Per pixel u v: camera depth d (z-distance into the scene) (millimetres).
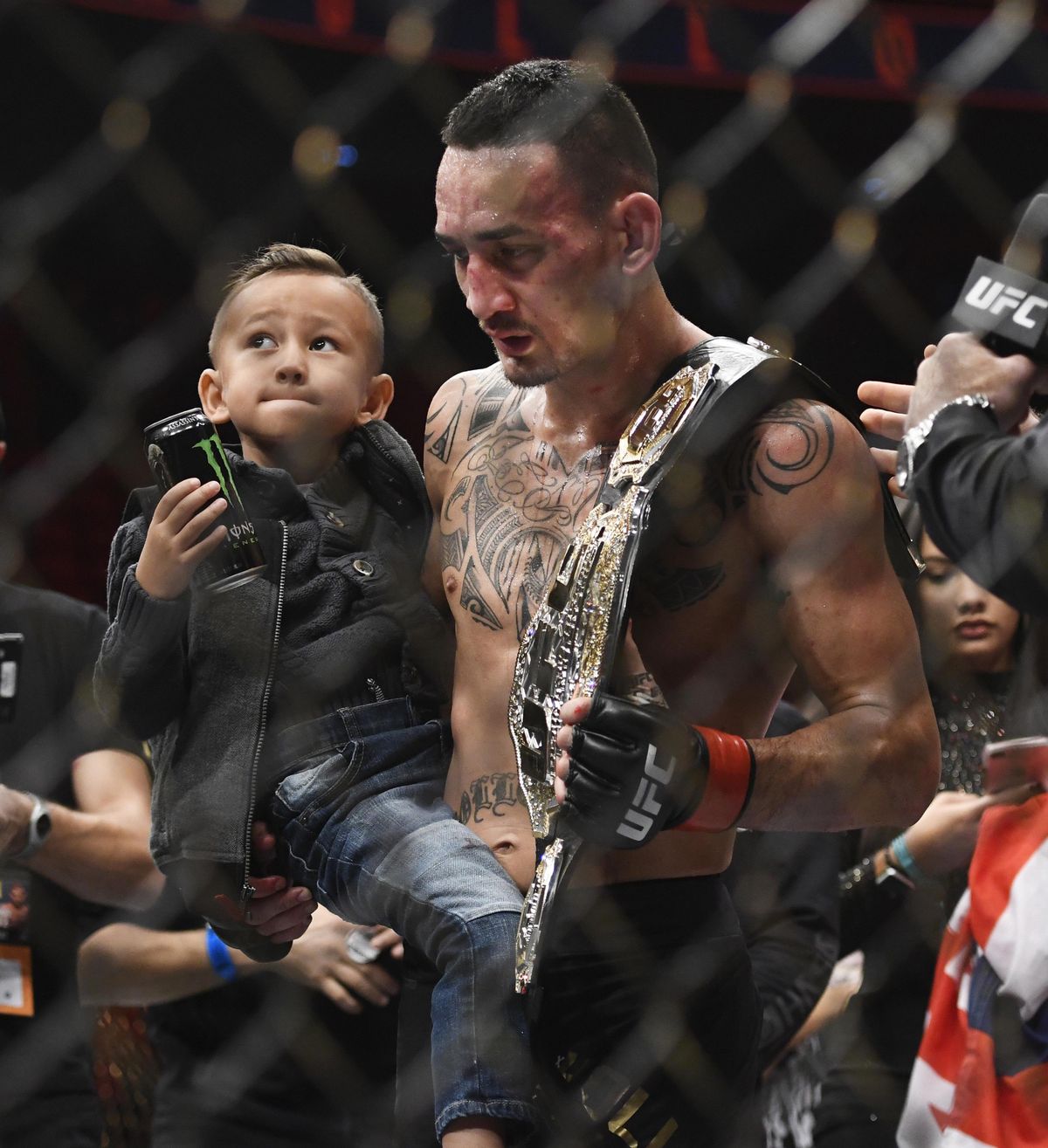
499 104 3156
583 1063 3197
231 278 3811
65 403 8484
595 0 8922
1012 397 2900
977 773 4477
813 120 9609
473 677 3406
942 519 2826
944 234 9125
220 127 8375
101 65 8094
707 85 9500
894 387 3359
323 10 8617
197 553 3162
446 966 3041
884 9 9828
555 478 3420
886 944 4508
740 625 3232
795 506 3086
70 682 4598
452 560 3510
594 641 3027
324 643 3430
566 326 3170
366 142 8586
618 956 3201
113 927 4578
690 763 2840
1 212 3787
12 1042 4262
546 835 3082
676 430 3105
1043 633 4164
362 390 3721
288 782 3330
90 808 4512
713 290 9008
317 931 4406
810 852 4355
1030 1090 3578
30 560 7684
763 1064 4129
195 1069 4559
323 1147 4438
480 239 3133
